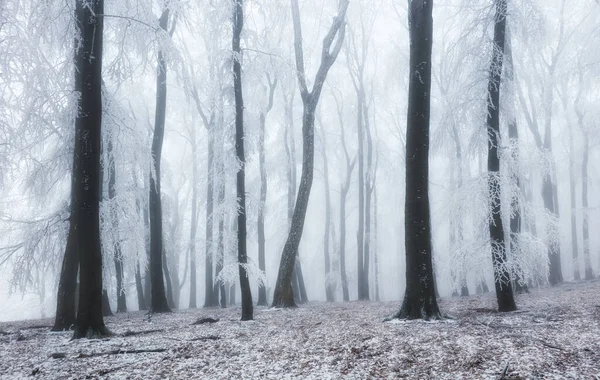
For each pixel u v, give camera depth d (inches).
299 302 979.3
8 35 373.1
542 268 467.8
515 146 467.5
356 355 257.9
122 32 450.9
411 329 337.7
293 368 239.1
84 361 274.7
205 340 340.5
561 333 287.6
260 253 873.5
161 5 502.0
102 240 550.9
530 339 272.2
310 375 222.8
